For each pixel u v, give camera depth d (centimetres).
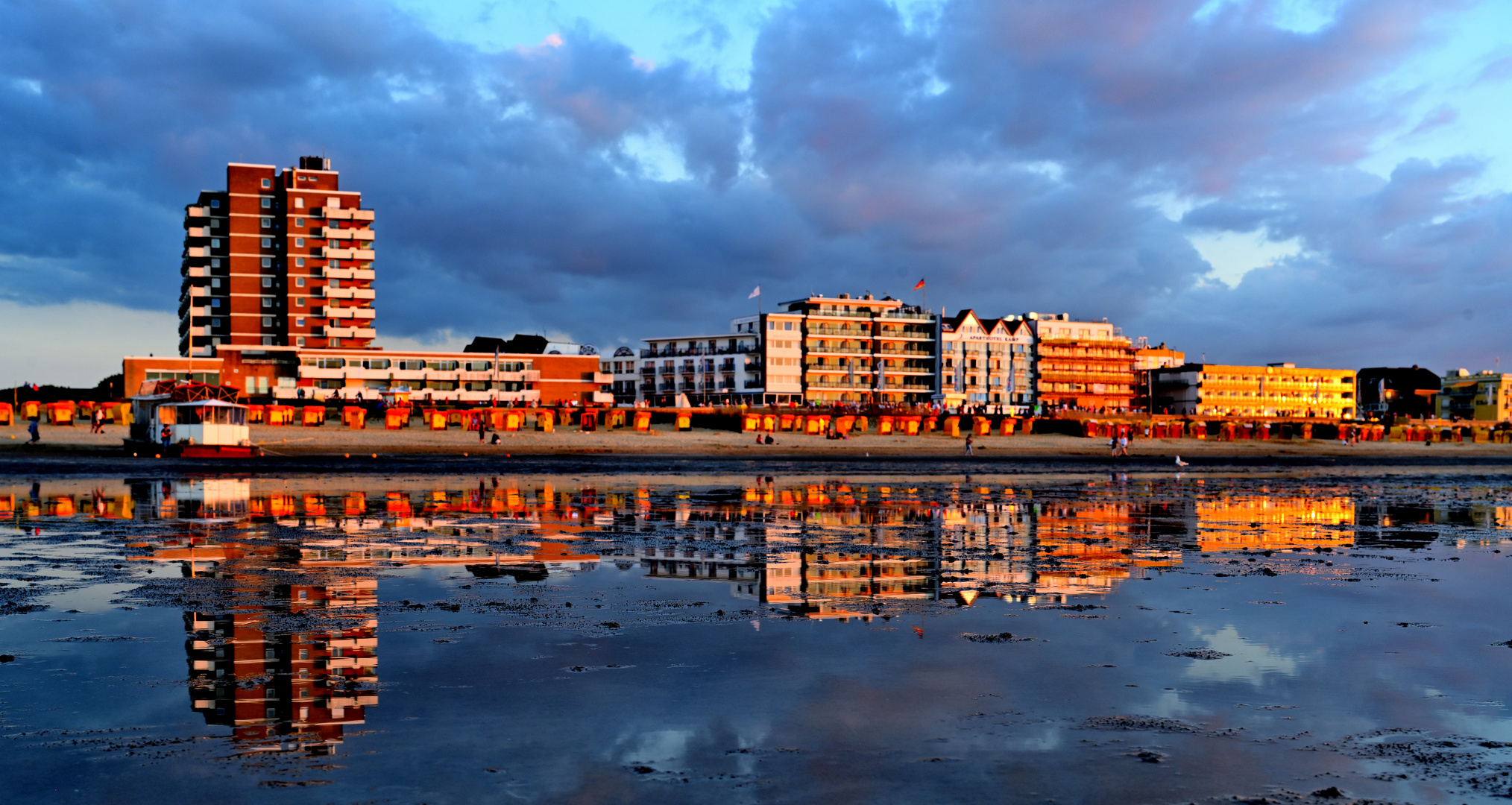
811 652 1427
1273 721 1130
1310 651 1473
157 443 7625
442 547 2580
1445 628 1664
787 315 19562
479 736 1038
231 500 4012
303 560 2308
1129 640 1541
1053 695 1220
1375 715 1158
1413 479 7812
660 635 1529
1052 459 11125
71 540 2642
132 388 14712
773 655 1403
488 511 3719
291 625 1562
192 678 1238
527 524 3234
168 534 2788
